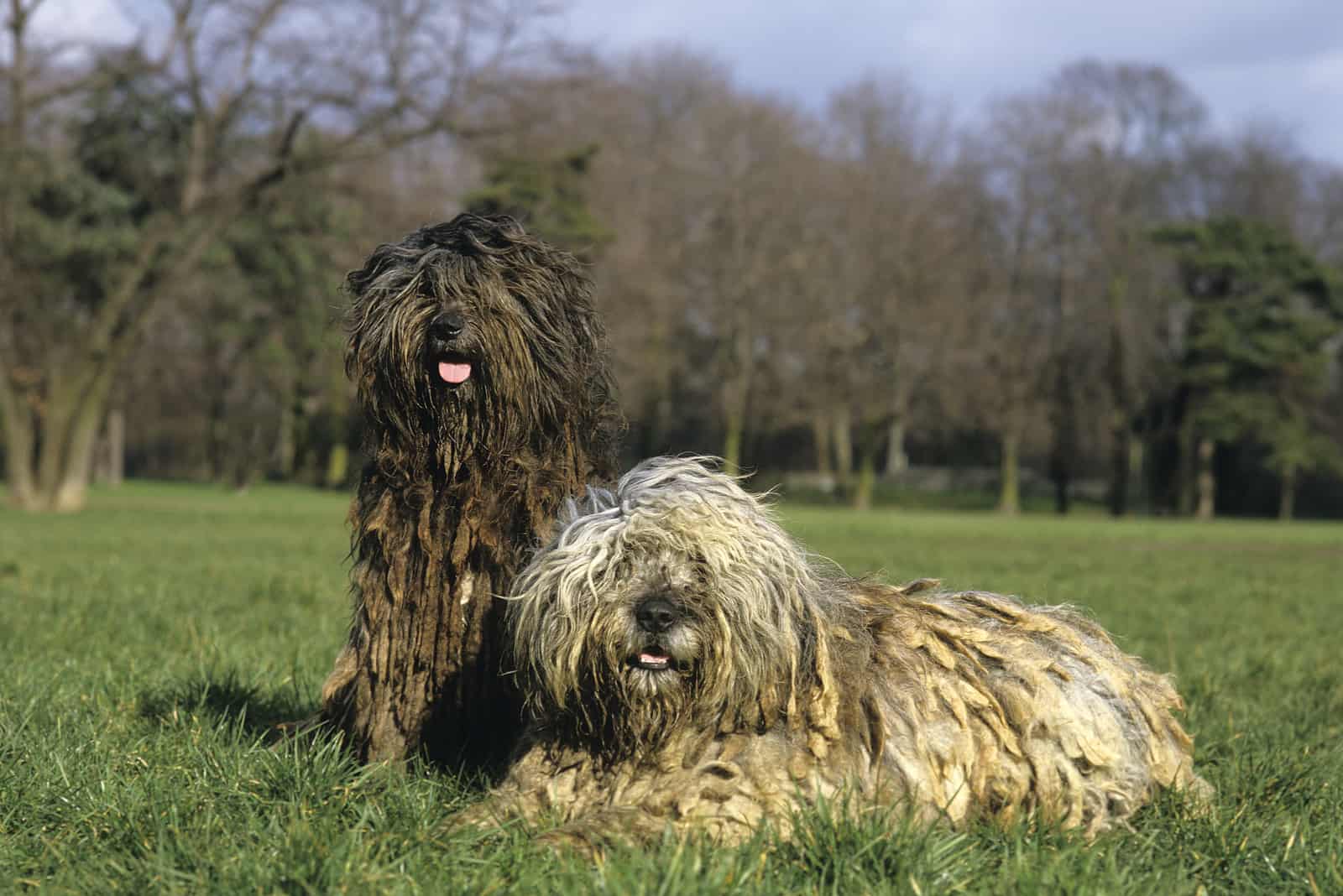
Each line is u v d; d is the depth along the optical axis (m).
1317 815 5.00
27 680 6.83
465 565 4.90
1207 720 6.90
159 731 5.75
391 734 5.04
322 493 53.44
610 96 45.78
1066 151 54.44
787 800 4.18
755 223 51.78
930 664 4.70
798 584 4.42
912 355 52.69
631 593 4.20
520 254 5.06
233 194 32.38
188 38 31.19
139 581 13.29
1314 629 11.81
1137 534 36.66
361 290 5.16
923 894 3.66
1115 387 55.72
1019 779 4.60
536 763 4.52
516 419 4.93
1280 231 56.41
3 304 32.91
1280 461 55.81
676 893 3.46
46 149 33.78
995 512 59.72
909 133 54.56
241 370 58.50
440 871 3.82
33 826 4.39
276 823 4.20
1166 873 4.00
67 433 33.94
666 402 57.66
